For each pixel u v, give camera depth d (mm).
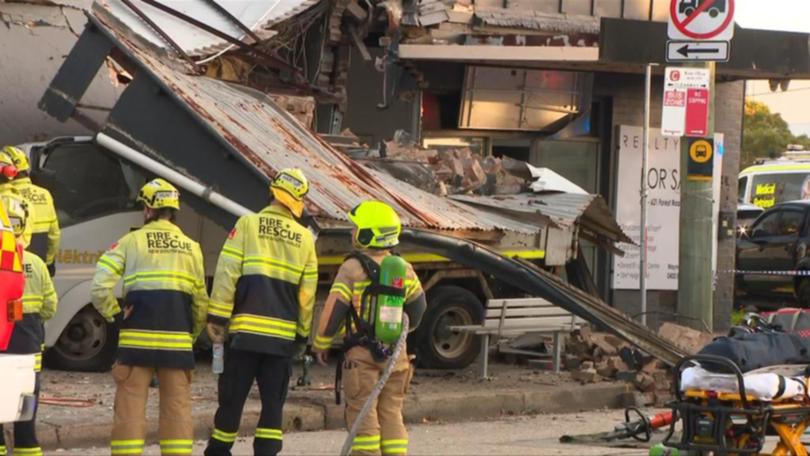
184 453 31125
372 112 66562
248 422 39625
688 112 52281
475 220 49625
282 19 57312
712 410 31188
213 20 56281
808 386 31719
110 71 56750
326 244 47562
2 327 26547
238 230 31688
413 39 65062
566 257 55844
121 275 30984
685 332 51750
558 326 51469
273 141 46688
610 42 61469
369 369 30312
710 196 53656
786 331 33875
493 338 54656
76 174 47094
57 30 57188
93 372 46969
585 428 42906
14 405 26297
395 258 30312
